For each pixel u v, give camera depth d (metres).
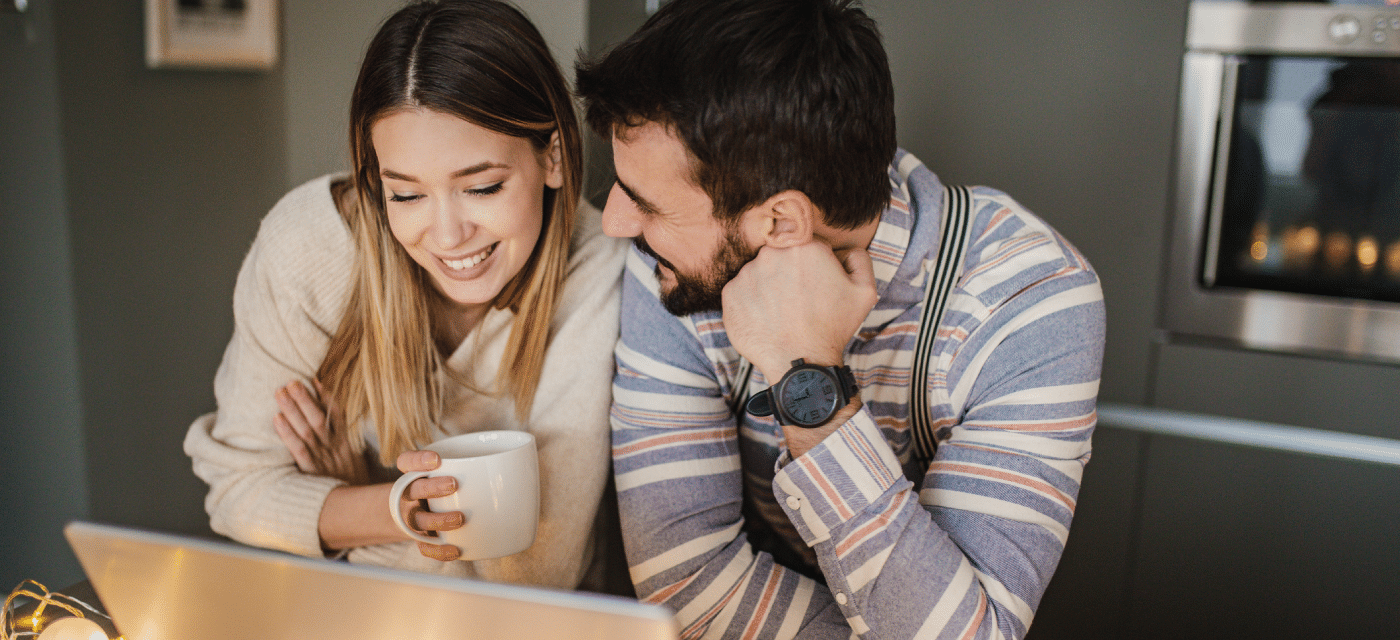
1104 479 1.66
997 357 0.90
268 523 1.04
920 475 1.04
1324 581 1.55
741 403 0.99
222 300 2.13
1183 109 1.56
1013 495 0.85
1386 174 1.47
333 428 1.13
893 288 0.91
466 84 0.87
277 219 1.10
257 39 1.99
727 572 0.89
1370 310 1.50
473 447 0.89
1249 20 1.50
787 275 0.82
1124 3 1.54
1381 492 1.49
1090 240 1.63
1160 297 1.63
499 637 0.53
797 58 0.73
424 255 0.97
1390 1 1.42
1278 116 1.52
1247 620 1.60
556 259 1.03
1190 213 1.59
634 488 0.94
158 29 1.86
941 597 0.80
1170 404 1.62
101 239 1.83
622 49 0.76
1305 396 1.53
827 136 0.75
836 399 0.81
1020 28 1.59
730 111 0.73
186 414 2.07
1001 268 0.91
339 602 0.55
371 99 0.89
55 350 1.82
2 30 1.72
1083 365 0.88
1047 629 1.72
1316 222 1.53
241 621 0.59
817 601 0.89
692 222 0.80
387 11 1.72
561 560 1.04
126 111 1.86
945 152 1.67
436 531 0.83
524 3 1.57
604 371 1.04
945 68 1.64
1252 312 1.57
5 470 1.89
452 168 0.89
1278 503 1.55
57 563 1.88
